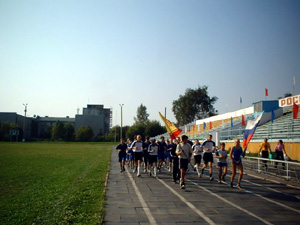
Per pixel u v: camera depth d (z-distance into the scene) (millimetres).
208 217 7062
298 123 24516
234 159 11453
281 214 7379
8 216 7082
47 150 45219
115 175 15648
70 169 18156
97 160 26281
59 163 22812
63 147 59188
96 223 6309
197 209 7867
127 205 8312
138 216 7133
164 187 11578
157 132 90562
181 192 10445
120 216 7121
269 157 16547
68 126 103812
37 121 131375
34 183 12477
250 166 17891
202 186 11859
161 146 17766
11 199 9141
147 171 17766
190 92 83625
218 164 12914
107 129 125438
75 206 7906
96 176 14633
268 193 10297
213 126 51656
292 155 22234
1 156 30969
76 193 9719
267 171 15633
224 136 36219
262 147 18672
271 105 38281
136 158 15289
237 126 37062
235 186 11883
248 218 6988
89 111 122625
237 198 9391
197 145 15375
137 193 10203
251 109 42938
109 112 126688
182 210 7754
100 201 8570
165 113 69188
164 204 8461
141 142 15406
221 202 8766
